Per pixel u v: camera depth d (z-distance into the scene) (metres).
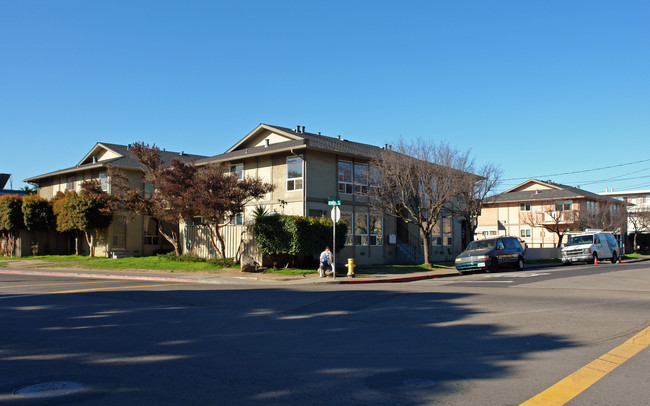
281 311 11.71
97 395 5.55
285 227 24.14
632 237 66.06
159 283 19.78
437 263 33.38
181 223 30.33
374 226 31.78
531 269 28.44
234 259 26.31
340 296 14.69
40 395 5.54
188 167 24.69
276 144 30.36
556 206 54.75
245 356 7.34
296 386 5.88
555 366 6.78
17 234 37.81
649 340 8.32
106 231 34.88
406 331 9.24
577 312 11.19
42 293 15.22
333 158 29.89
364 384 5.96
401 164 28.28
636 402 5.30
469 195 29.92
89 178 38.69
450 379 6.17
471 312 11.33
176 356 7.34
